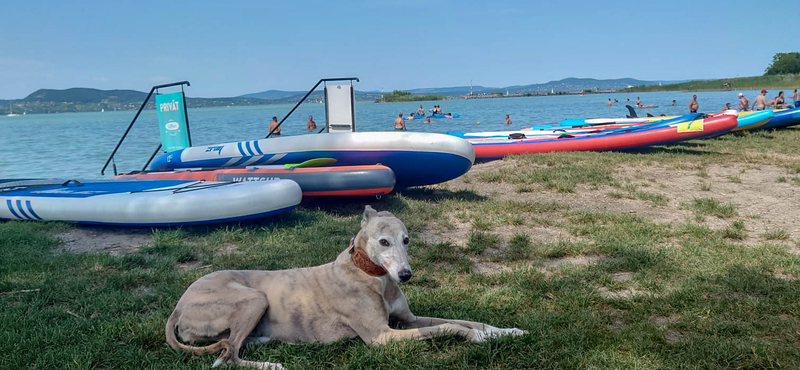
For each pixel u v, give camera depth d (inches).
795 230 149.3
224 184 167.3
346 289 79.5
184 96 231.8
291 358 77.2
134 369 76.2
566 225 156.8
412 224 157.3
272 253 128.6
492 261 126.6
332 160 196.5
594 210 178.9
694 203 181.9
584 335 83.7
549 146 313.1
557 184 211.3
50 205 162.2
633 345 81.4
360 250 79.7
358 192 179.8
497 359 77.6
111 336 84.7
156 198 152.7
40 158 419.2
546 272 118.1
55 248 141.0
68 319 91.8
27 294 104.3
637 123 432.8
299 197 163.2
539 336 83.0
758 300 97.3
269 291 81.1
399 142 191.8
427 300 99.2
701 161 265.7
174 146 237.0
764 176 227.9
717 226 156.3
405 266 74.6
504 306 97.5
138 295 103.7
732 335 85.9
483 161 323.9
